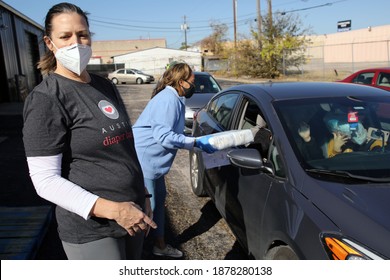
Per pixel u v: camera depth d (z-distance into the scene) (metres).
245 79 31.03
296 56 29.92
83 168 1.64
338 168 2.33
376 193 2.05
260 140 2.98
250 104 3.35
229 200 3.17
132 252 1.97
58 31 1.61
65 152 1.62
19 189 5.01
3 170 5.93
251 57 31.53
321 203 2.03
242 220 2.86
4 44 14.88
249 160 2.56
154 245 3.27
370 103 2.93
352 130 2.67
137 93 21.25
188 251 3.38
